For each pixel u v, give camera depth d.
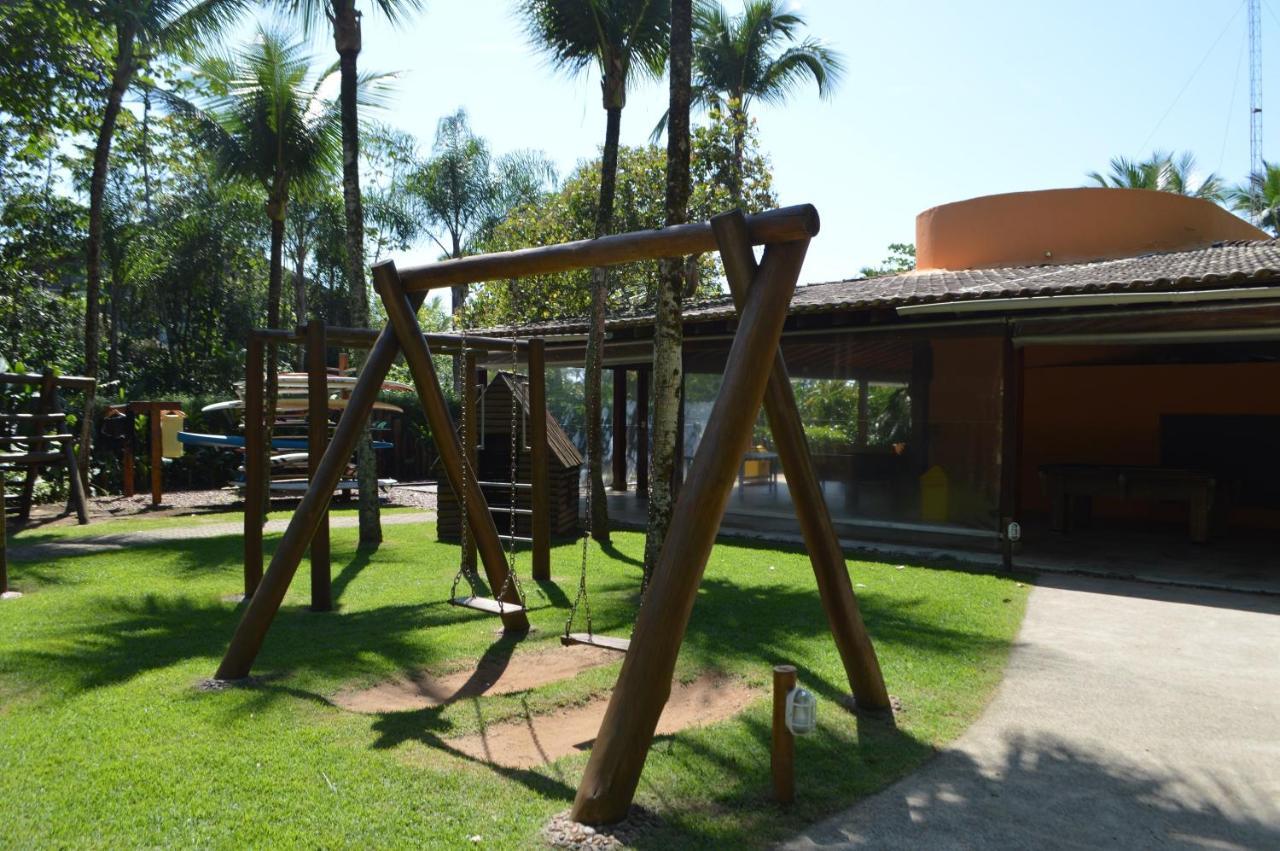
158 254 27.14
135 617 6.69
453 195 29.50
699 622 6.57
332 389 16.47
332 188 16.45
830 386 11.88
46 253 21.12
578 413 16.39
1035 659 5.71
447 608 7.14
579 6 10.63
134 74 16.16
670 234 4.26
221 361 28.70
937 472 10.85
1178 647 6.05
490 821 3.31
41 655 5.51
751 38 21.89
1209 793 3.74
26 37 14.64
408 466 22.97
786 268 3.94
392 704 4.80
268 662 5.47
